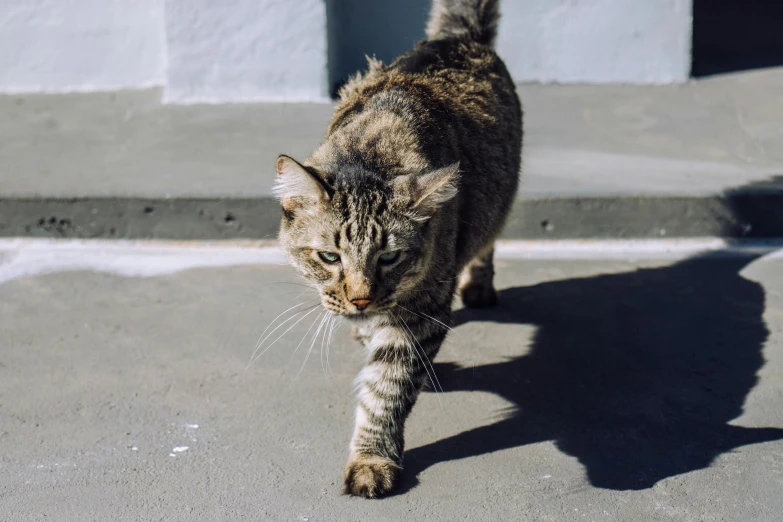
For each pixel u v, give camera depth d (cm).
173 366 127
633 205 153
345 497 108
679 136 174
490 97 128
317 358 128
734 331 133
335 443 115
